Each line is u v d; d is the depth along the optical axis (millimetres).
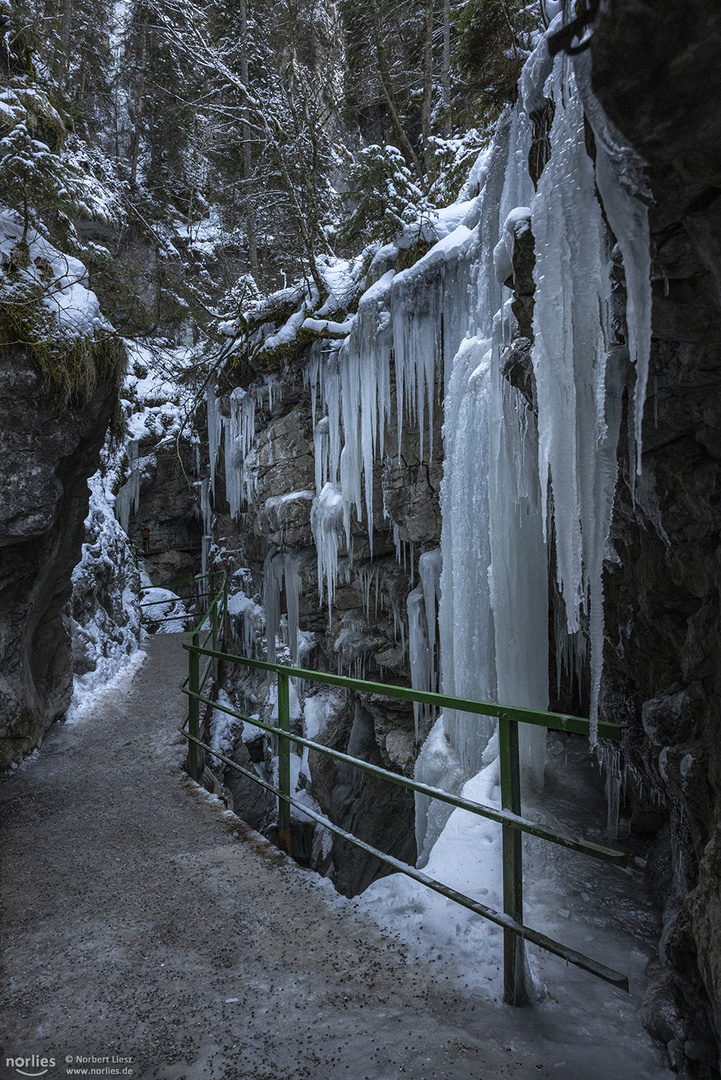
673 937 2160
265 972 2684
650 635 2852
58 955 2912
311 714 10945
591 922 2943
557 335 2197
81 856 4023
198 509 17688
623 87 1154
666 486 2318
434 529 7680
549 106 2982
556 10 2781
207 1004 2504
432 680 7887
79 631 8719
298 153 11102
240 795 9719
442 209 7602
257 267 14672
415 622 8047
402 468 7883
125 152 19906
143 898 3434
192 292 13062
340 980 2578
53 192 6309
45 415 5480
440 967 2611
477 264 6445
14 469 5312
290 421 10250
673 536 2367
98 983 2684
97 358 6023
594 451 2172
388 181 7312
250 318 10844
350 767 10320
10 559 5734
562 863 3455
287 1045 2236
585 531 2221
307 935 2945
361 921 3025
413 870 2711
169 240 17562
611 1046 2152
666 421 2174
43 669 7082
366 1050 2172
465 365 5828
